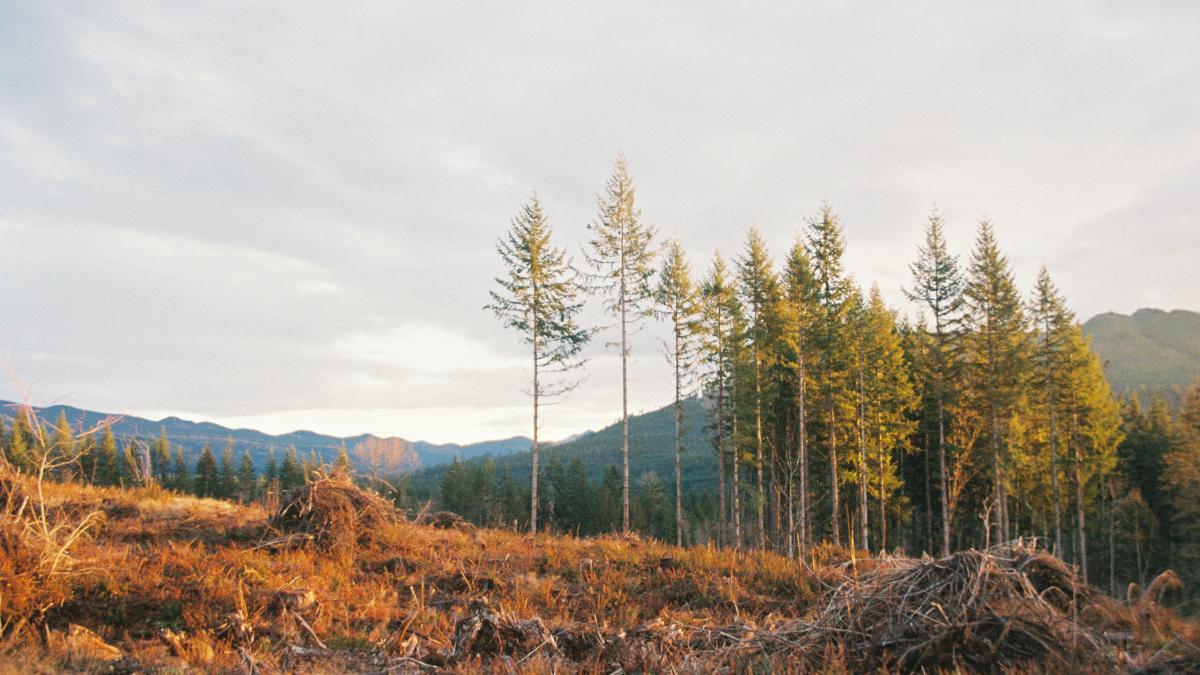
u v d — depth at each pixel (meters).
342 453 13.98
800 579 10.97
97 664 5.88
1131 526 35.41
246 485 53.72
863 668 6.34
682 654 7.22
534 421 27.30
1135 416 47.19
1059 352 32.53
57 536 9.03
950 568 7.29
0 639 6.11
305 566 10.20
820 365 29.89
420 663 6.99
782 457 32.91
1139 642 6.26
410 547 12.31
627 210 29.89
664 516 55.75
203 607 7.83
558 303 27.80
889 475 32.69
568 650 7.72
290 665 6.69
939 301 31.22
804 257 30.09
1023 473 34.44
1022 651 6.11
